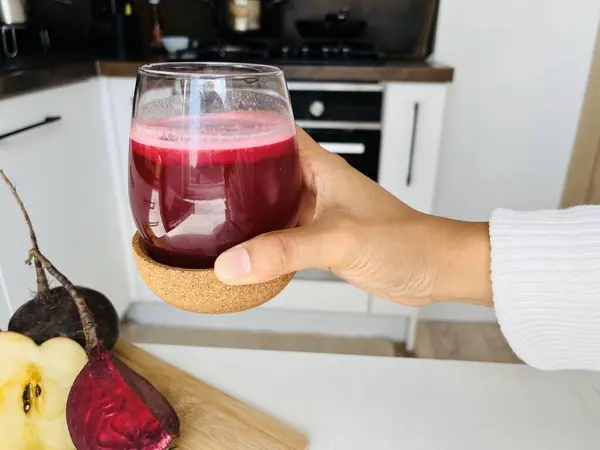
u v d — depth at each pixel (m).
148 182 0.30
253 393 0.47
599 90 1.33
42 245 1.06
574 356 0.45
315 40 1.54
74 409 0.38
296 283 1.47
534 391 0.47
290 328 1.61
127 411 0.39
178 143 0.29
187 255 0.31
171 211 0.30
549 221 0.44
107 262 1.37
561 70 1.40
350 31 1.51
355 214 0.47
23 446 0.38
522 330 0.45
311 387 0.48
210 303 0.31
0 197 0.91
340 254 0.43
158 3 1.52
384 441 0.41
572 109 1.43
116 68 1.26
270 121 0.31
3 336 0.40
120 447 0.38
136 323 1.62
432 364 0.51
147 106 0.30
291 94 1.25
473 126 1.47
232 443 0.41
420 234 0.47
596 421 0.44
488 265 0.47
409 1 1.46
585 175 1.41
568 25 1.35
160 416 0.40
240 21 1.48
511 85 1.42
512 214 0.45
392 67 1.22
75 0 1.50
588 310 0.42
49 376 0.40
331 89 1.25
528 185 1.52
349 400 0.46
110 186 1.37
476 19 1.37
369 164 1.31
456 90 1.43
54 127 1.08
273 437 0.41
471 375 0.49
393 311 1.49
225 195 0.30
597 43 1.34
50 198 1.08
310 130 1.28
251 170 0.30
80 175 1.21
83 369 0.40
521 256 0.43
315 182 0.49
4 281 0.94
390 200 0.49
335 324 1.59
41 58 1.25
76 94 1.17
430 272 0.47
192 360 0.51
